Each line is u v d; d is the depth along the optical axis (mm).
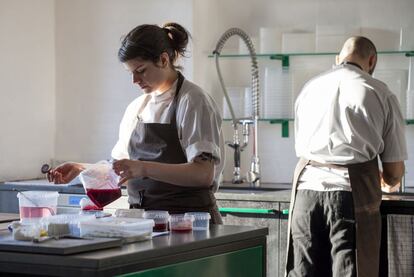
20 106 5812
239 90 5719
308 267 4102
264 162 5871
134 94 5859
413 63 5383
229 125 5980
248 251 2939
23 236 2469
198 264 2645
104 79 5961
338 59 4328
